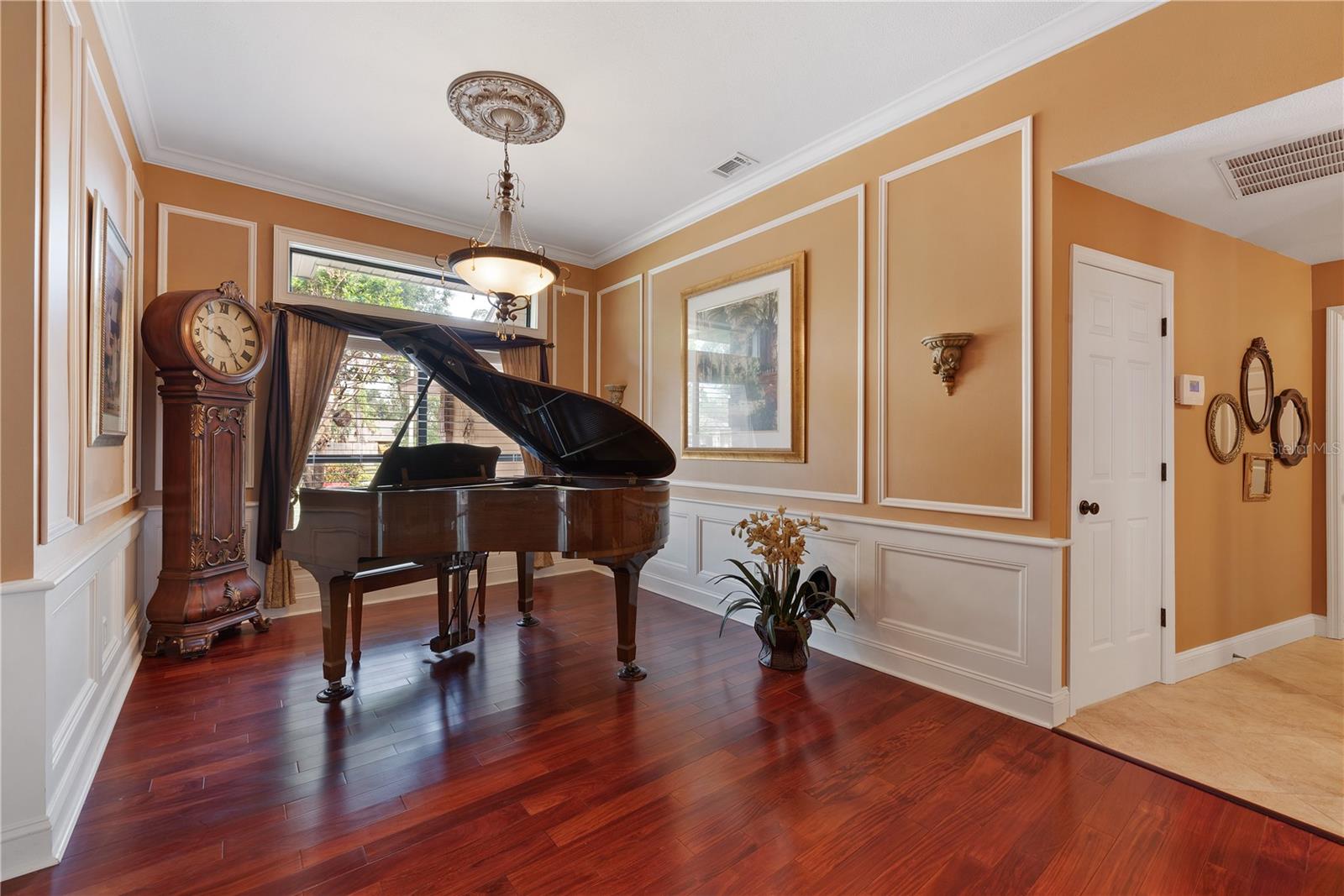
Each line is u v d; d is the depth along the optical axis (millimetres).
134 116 3062
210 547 3305
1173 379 2932
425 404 4598
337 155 3598
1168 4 2152
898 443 3061
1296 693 2795
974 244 2740
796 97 2947
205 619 3219
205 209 3723
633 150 3504
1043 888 1543
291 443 3941
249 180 3834
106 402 2449
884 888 1534
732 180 3914
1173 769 2123
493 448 3533
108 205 2562
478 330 4852
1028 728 2428
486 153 3564
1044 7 2307
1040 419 2502
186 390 3209
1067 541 2467
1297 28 1883
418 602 4355
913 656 2943
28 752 1563
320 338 4070
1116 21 2277
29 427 1587
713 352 4250
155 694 2701
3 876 1514
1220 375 3193
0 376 1553
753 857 1647
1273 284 3477
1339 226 3098
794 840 1724
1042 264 2496
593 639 3523
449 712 2545
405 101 3010
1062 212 2504
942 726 2447
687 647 3400
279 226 3986
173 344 3111
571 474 3643
